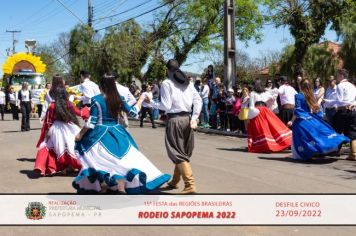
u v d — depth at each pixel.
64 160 9.03
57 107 9.01
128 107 7.10
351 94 11.19
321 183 8.42
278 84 14.96
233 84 19.64
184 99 7.23
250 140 12.59
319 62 24.59
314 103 11.06
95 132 6.90
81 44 35.06
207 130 18.58
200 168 9.88
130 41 35.47
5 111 33.69
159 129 19.81
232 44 19.67
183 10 36.62
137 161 6.87
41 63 34.66
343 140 10.76
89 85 12.19
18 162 10.69
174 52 37.38
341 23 23.72
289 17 23.94
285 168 9.99
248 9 37.06
